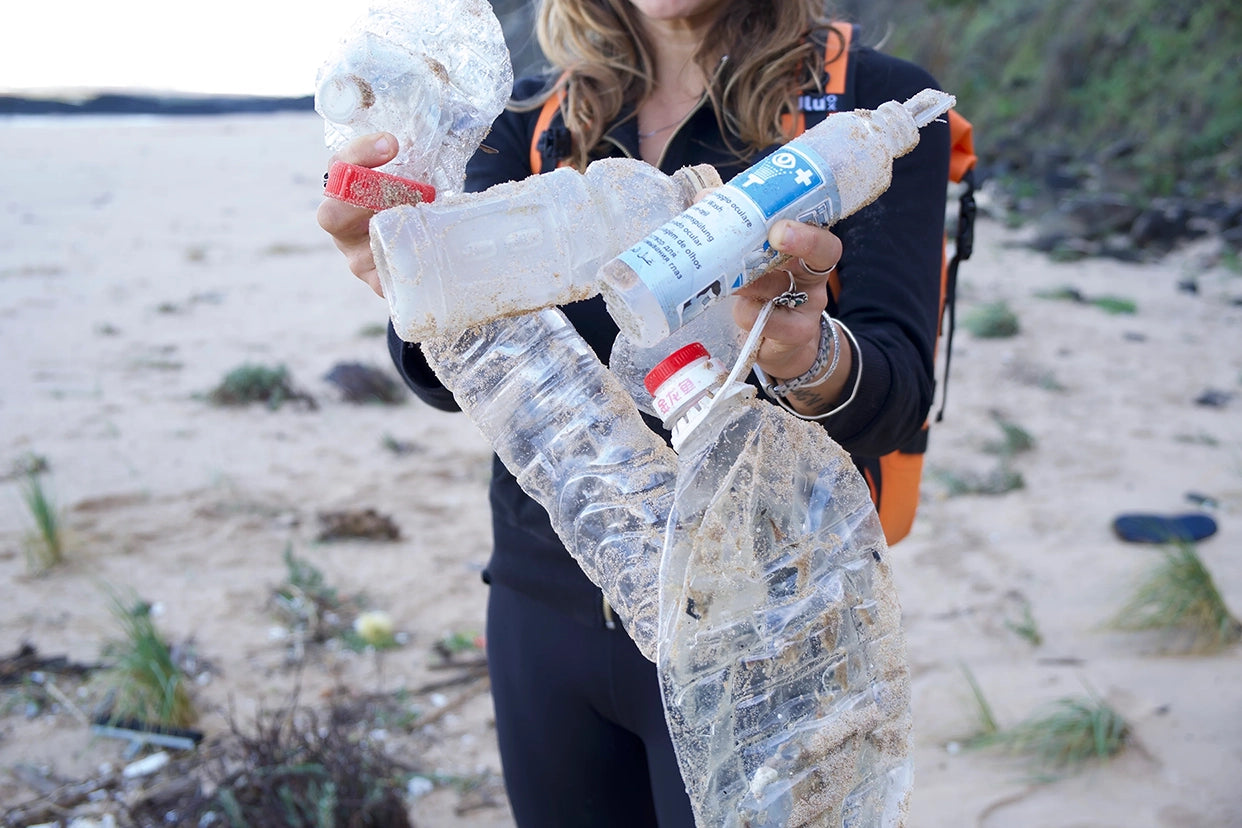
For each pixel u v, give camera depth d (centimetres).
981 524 529
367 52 122
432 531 527
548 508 136
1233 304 992
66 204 1606
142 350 848
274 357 830
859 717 115
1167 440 648
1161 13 1819
